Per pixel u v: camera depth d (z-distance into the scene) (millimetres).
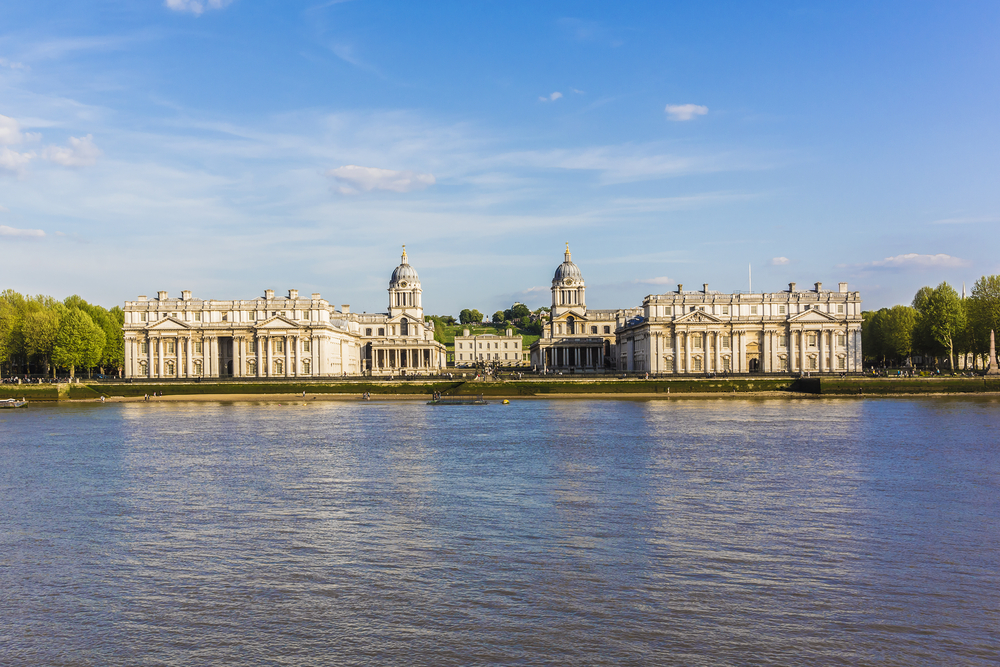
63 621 34469
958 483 63906
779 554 43281
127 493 61344
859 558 42562
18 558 43531
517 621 33938
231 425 114938
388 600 36469
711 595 36875
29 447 89750
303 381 185750
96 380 196625
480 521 50906
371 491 61250
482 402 162375
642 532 47969
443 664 29969
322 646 31641
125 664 30281
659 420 117312
